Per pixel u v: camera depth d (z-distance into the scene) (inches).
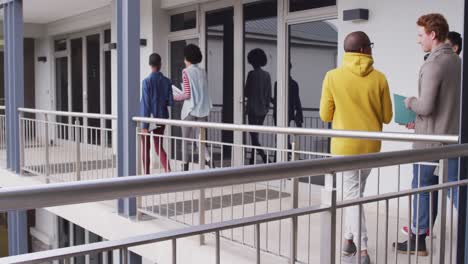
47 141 243.8
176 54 309.3
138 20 184.2
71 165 259.0
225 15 273.1
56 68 465.4
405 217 175.9
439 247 91.1
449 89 121.9
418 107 122.7
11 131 281.6
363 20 196.7
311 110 230.8
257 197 194.1
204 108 234.8
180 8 300.5
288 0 237.8
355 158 73.3
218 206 189.0
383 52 191.2
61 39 452.1
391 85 189.2
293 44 238.2
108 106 392.5
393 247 142.0
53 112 240.4
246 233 159.2
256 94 256.8
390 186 187.5
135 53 184.5
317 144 227.6
